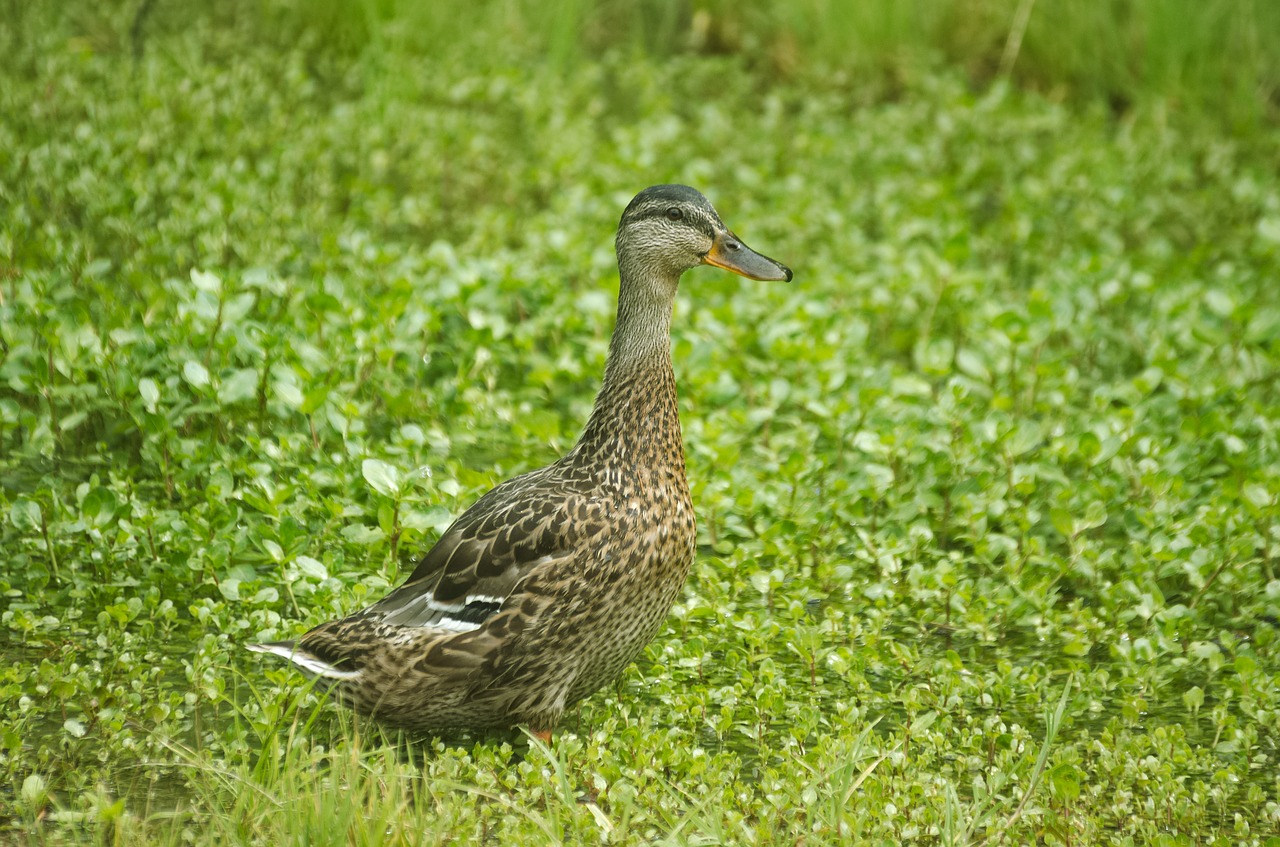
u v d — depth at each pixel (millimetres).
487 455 12305
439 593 8164
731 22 24969
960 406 12453
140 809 7406
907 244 17516
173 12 22891
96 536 9805
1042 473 11508
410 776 7398
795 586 10344
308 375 11570
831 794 7359
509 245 17047
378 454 11180
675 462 8453
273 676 8188
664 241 8586
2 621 9289
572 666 8258
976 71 24109
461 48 22766
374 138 18812
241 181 16297
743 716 8758
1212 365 13742
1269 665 9773
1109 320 15094
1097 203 18641
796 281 16094
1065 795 7688
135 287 13398
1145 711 9281
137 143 16938
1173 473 11469
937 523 11711
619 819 7465
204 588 9867
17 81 19047
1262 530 10852
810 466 11617
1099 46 23406
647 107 21766
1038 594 10164
